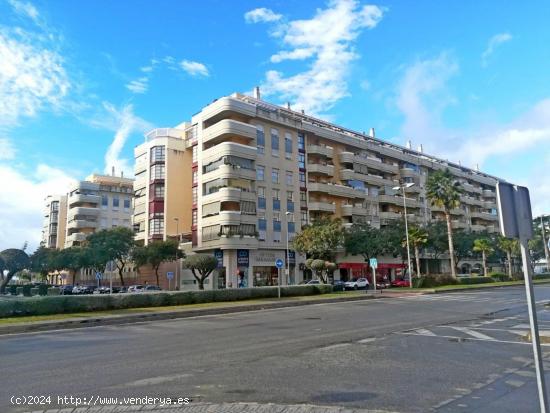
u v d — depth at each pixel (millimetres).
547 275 68375
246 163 53750
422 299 31000
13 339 14461
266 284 53500
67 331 16609
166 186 60531
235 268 50812
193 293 27172
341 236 51000
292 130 60219
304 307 26281
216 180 53188
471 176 94188
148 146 63719
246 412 5875
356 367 8656
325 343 11805
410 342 11836
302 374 8078
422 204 78062
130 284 67188
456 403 6270
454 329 14539
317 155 63406
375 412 5844
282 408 6027
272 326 16266
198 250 54500
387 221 70375
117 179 92125
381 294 36531
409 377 7820
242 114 54406
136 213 65250
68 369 8789
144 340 13102
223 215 50906
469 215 91750
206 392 6883
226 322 18484
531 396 6625
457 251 71750
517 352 10250
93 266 62500
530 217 4934
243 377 7867
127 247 60281
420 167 81250
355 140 68875
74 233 81688
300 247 51812
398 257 71188
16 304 20078
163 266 60469
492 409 6004
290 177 58781
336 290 45438
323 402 6328
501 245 69188
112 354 10555
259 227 54000
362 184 68125
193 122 59062
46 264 67188
